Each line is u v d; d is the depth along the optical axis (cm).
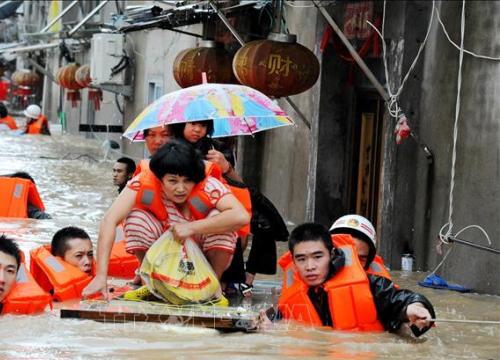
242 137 2788
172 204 1332
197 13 2534
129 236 1348
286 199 2569
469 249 1725
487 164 1698
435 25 1883
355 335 1229
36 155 4125
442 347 1204
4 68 7294
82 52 5344
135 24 2744
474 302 1600
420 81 1922
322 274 1259
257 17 2650
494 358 1166
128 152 4250
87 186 3094
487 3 1720
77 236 1411
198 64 2448
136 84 4169
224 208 1314
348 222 1348
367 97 2222
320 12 2123
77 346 1129
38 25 6894
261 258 1583
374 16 2033
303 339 1198
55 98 6562
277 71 2048
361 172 2236
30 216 2252
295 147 2514
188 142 1470
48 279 1389
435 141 1866
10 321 1235
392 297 1245
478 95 1733
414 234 1920
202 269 1307
